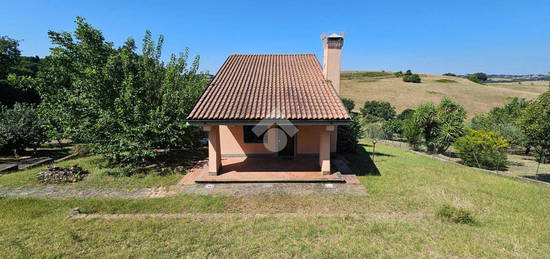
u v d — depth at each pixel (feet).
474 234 16.33
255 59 47.16
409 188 25.91
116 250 14.62
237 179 27.89
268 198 23.30
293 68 42.70
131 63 34.14
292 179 27.86
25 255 13.98
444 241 15.46
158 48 38.83
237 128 38.11
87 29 33.94
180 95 34.71
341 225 17.63
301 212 20.49
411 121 61.36
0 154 44.62
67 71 34.50
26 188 25.58
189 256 14.05
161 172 31.35
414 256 13.96
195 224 17.84
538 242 15.47
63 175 27.91
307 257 13.96
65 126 32.76
